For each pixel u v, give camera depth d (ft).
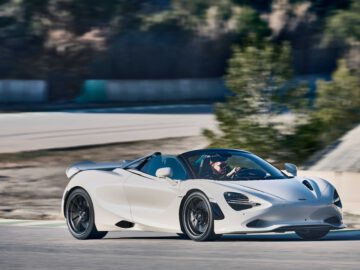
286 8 362.12
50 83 304.09
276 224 58.34
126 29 337.31
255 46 118.32
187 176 63.00
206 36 346.95
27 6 323.37
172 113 227.81
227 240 61.82
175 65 340.80
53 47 314.76
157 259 50.52
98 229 66.90
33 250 57.47
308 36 355.15
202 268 45.83
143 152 148.05
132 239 65.82
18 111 238.68
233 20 350.43
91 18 331.77
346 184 90.33
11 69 302.45
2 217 90.84
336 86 124.77
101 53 323.98
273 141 114.42
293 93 116.98
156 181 63.87
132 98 299.17
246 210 58.23
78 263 49.47
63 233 71.67
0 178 122.52
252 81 116.67
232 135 116.67
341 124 121.39
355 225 76.54
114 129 179.42
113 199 66.33
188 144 155.53
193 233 60.54
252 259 49.24
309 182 63.00
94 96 297.74
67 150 147.43
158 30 342.64
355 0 340.18
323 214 59.98
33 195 110.63
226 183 60.59
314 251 53.01
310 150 114.62
